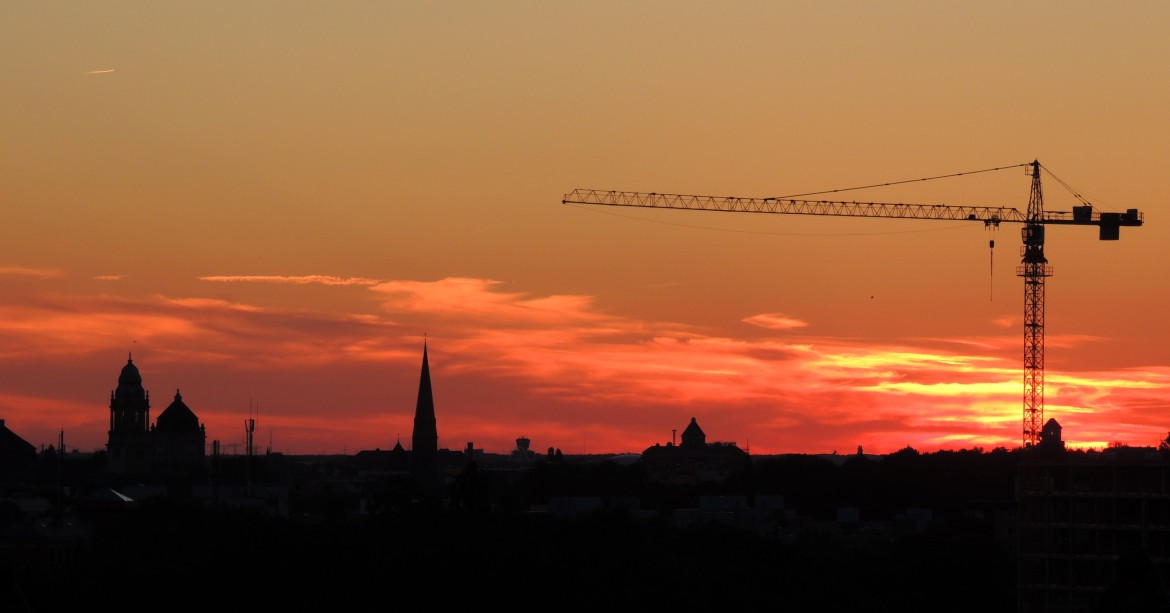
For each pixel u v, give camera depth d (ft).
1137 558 524.52
